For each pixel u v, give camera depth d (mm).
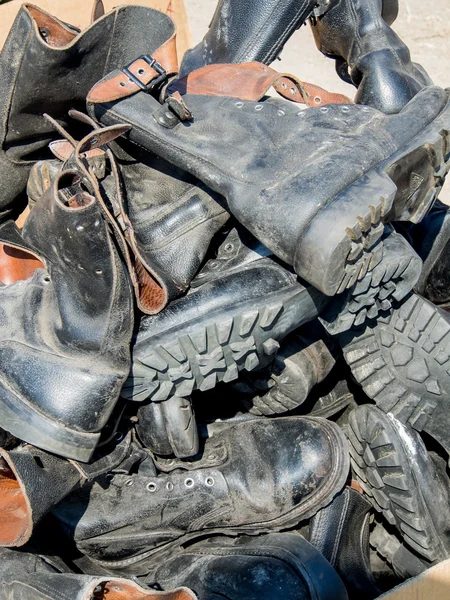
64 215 574
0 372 605
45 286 672
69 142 679
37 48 664
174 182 700
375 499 755
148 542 728
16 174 776
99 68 713
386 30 864
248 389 768
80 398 596
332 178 594
